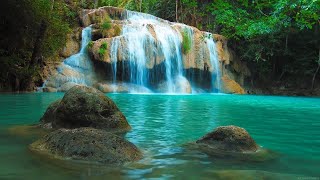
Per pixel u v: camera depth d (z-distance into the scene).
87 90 6.45
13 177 3.32
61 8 22.22
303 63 26.67
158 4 35.16
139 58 21.72
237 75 26.80
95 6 33.91
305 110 11.28
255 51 26.23
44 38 18.50
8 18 17.30
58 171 3.54
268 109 11.39
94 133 4.25
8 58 16.92
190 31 24.36
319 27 25.75
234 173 3.63
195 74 24.27
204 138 5.12
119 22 23.75
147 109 10.23
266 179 3.43
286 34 25.80
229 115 9.17
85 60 20.86
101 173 3.51
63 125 6.25
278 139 5.85
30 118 7.70
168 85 22.52
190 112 9.63
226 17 11.62
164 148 4.87
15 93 15.97
